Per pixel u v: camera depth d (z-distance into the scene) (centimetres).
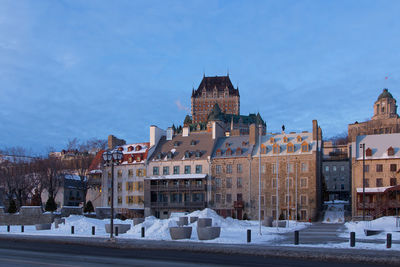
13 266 2128
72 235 4350
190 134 10012
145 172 9612
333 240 3575
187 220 4766
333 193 12381
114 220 6172
